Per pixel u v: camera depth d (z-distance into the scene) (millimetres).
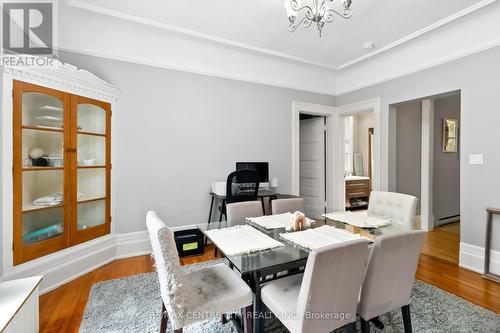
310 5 2354
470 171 2695
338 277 1200
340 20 2672
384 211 2373
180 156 3230
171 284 1271
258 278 1484
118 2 2375
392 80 3504
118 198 2904
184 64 3215
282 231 1823
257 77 3699
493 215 2514
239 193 2994
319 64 3889
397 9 2461
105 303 1979
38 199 2217
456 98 4527
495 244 2502
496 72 2488
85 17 2588
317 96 4258
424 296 2080
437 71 2980
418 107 4324
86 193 2656
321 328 1221
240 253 1432
